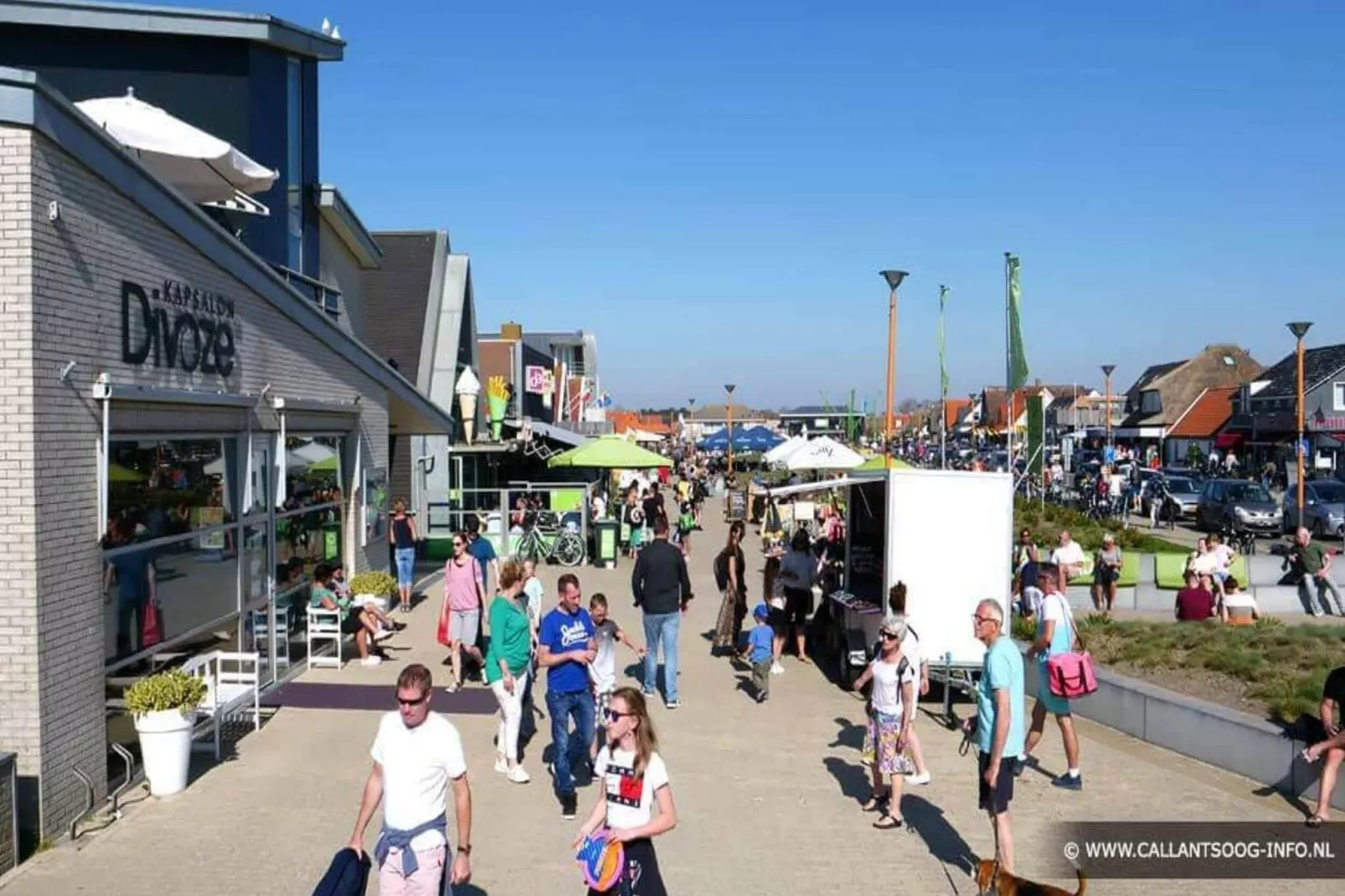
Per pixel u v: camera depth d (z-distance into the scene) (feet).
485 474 121.70
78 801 28.40
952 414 406.41
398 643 55.47
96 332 29.86
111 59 59.62
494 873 26.18
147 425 33.30
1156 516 137.80
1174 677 41.32
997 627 25.38
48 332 27.37
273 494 45.19
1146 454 271.08
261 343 43.75
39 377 26.94
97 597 29.71
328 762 34.45
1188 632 46.88
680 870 26.58
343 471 58.49
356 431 58.90
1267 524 119.55
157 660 34.27
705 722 41.55
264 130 61.93
